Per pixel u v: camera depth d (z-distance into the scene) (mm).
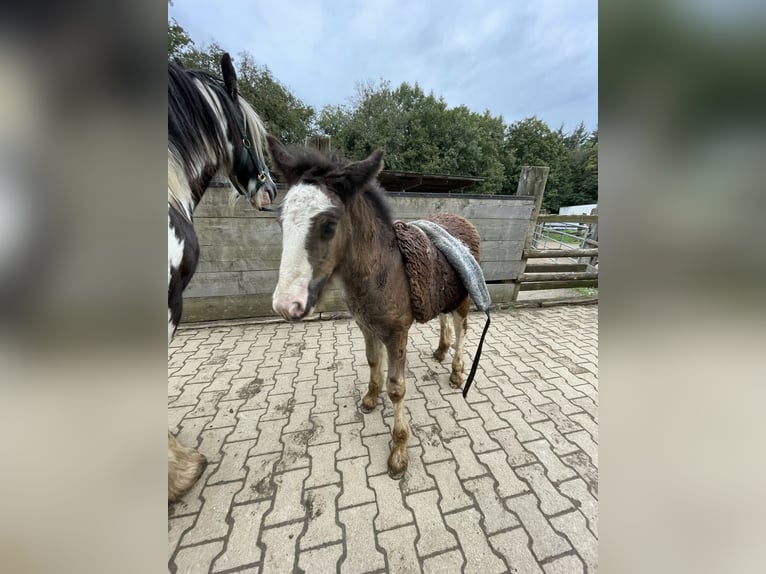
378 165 1064
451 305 1813
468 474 1523
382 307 1354
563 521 1298
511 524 1282
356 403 2090
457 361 2246
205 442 1749
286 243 983
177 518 1321
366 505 1366
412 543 1210
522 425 1874
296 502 1387
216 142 1728
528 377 2412
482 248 3643
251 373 2471
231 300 3328
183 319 3270
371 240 1246
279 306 942
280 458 1633
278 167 1127
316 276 1024
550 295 4461
